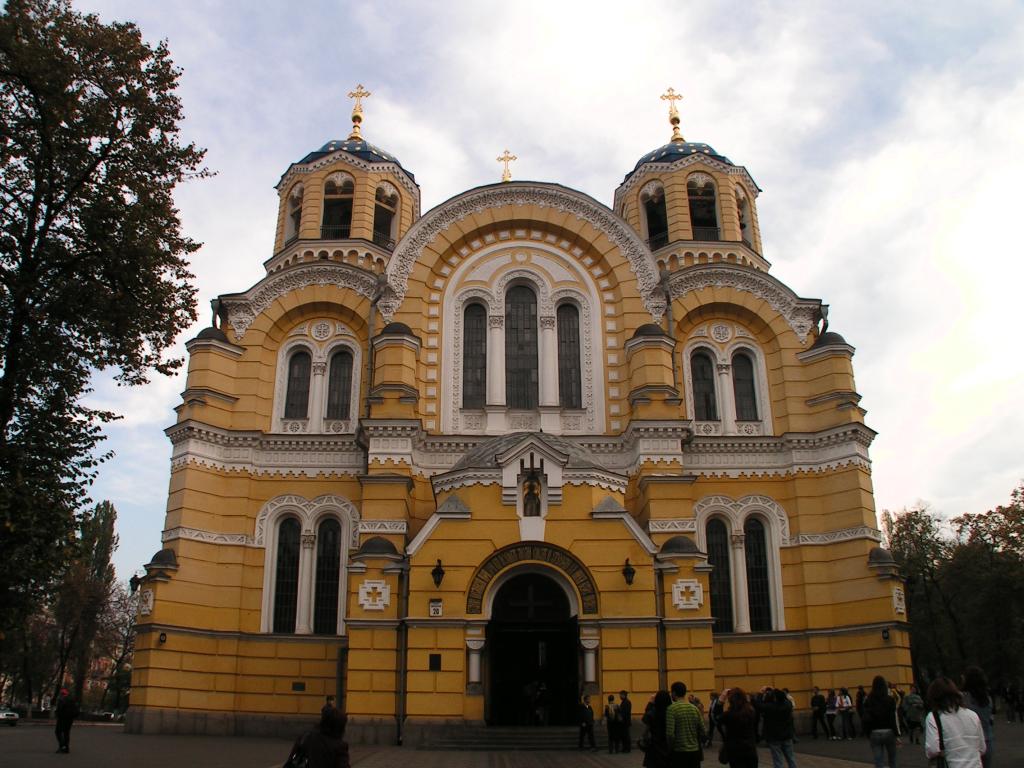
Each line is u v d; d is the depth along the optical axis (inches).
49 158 925.8
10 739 1327.5
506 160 1887.3
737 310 1700.3
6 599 847.7
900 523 2829.7
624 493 1312.7
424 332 1626.5
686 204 1873.8
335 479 1542.8
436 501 1327.5
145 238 984.3
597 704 1167.6
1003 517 2470.5
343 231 1892.2
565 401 1619.1
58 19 959.0
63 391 941.2
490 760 998.4
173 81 1022.4
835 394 1572.3
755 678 1459.2
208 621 1441.9
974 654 2701.8
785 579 1513.3
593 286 1676.9
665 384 1523.1
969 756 479.5
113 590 3216.0
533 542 1226.6
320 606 1492.4
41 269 928.9
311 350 1660.9
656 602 1212.5
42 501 855.1
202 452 1512.1
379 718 1184.8
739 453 1582.2
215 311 1646.2
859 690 1364.4
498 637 1333.7
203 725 1387.8
